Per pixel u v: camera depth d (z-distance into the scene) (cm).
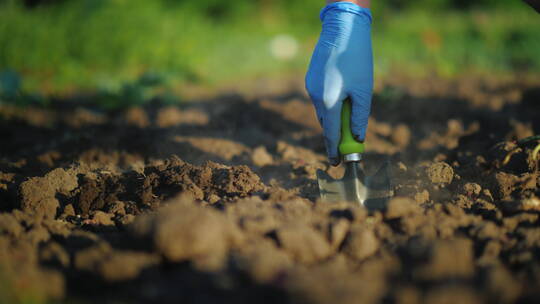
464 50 1472
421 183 482
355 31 439
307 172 556
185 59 1330
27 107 949
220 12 2108
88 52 1321
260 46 1636
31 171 589
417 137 734
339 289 268
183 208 328
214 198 431
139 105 946
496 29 1666
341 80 425
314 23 2197
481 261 320
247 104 938
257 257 295
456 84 1108
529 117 746
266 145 715
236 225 346
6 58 1245
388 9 2241
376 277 303
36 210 429
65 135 766
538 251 324
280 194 410
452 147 638
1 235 351
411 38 1750
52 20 1377
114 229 400
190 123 816
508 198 424
